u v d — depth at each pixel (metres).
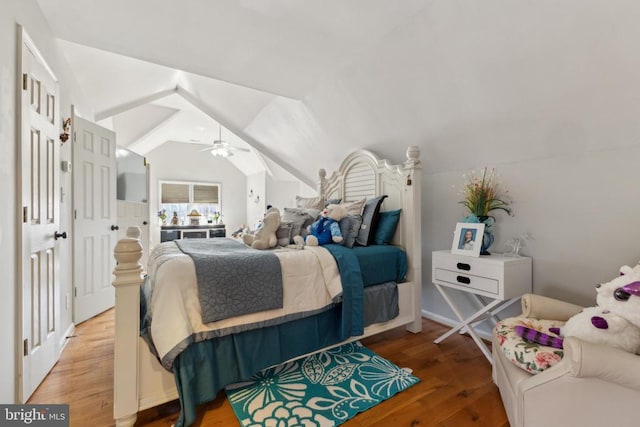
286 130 3.91
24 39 1.62
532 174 2.22
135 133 5.30
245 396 1.69
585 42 1.54
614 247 1.83
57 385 1.81
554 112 1.91
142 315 1.59
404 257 2.56
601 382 1.09
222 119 4.41
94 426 1.47
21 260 1.57
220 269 1.64
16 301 1.55
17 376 1.55
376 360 2.10
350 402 1.63
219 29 2.10
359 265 2.22
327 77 2.73
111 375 1.93
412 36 2.02
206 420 1.51
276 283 1.79
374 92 2.63
